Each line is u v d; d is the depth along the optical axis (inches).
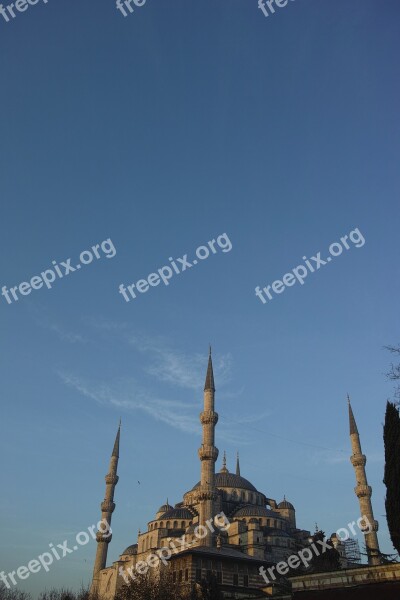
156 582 3272.6
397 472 1411.2
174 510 4835.1
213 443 4128.9
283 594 1652.3
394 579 1130.7
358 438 4768.7
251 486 5191.9
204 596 2815.0
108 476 5246.1
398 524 1376.7
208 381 4439.0
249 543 4018.2
